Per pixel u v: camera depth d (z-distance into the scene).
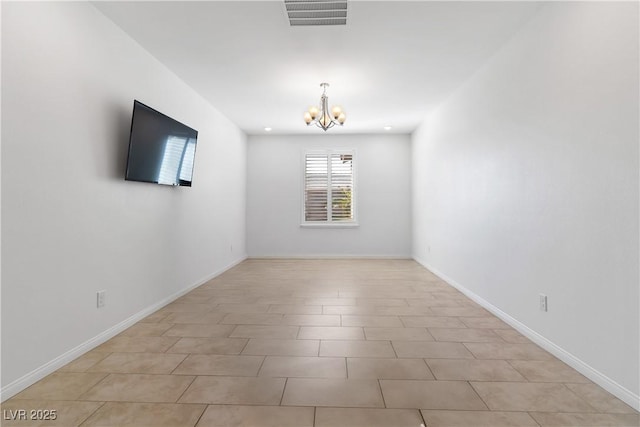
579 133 2.17
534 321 2.63
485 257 3.50
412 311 3.40
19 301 1.95
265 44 3.22
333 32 3.01
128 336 2.74
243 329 2.89
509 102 3.05
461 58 3.49
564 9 2.32
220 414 1.70
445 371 2.14
